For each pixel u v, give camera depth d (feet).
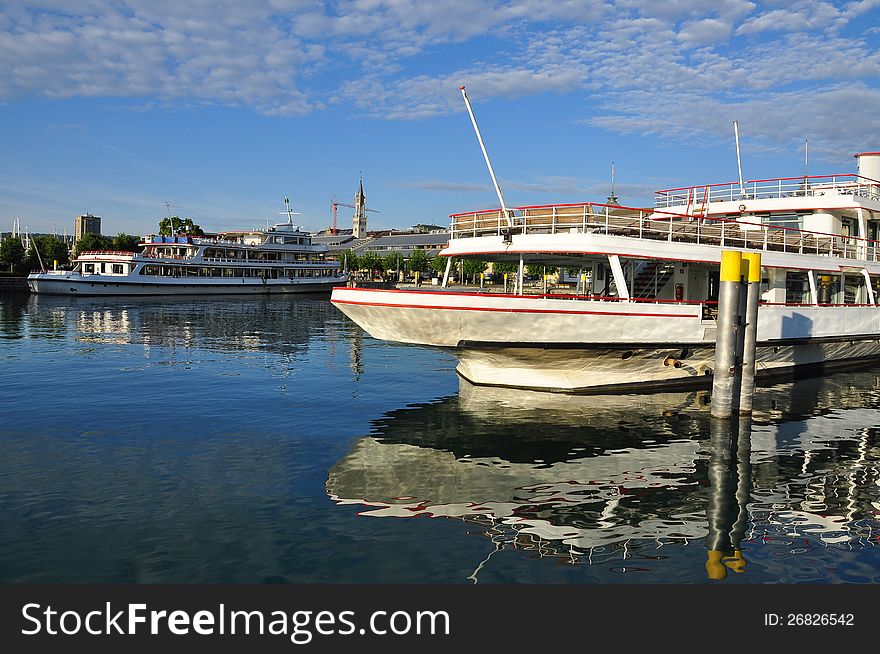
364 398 62.18
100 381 69.82
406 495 35.78
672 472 40.37
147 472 38.65
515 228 63.72
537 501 35.24
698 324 62.80
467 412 55.88
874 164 93.25
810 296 77.10
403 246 555.28
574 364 61.57
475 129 64.13
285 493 35.58
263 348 103.60
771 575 27.50
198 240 271.49
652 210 63.67
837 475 40.06
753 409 58.29
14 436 46.32
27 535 29.71
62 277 240.32
